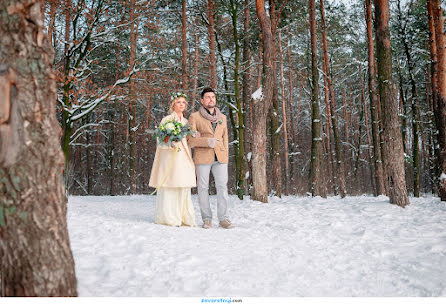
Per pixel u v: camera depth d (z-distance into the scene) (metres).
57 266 1.90
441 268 3.21
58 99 9.39
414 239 4.40
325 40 16.27
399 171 7.38
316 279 2.89
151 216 6.08
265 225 5.43
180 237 4.07
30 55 1.81
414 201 9.45
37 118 1.82
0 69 1.76
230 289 2.56
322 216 6.23
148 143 28.20
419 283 2.82
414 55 17.72
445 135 8.92
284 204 7.98
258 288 2.61
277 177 12.13
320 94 26.73
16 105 1.78
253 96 8.91
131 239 3.81
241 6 13.93
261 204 7.89
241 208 7.29
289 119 25.53
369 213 6.50
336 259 3.50
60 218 1.94
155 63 14.74
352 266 3.29
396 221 5.66
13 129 1.77
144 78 11.31
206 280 2.71
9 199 1.79
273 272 3.00
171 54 17.14
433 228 5.02
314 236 4.54
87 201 10.30
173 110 5.37
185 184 4.95
